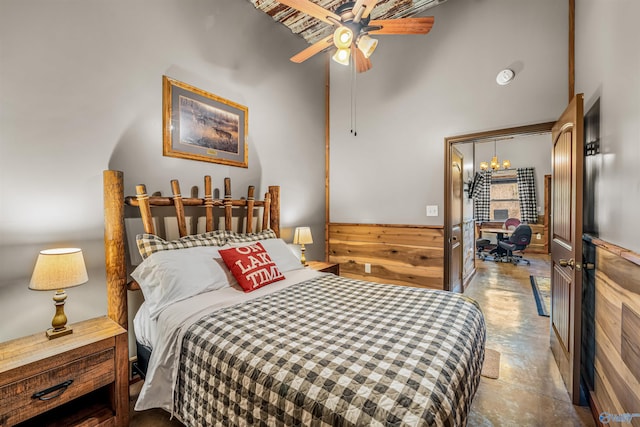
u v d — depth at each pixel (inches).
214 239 92.2
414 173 134.6
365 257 149.4
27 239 64.4
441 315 60.2
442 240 127.4
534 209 284.0
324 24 132.8
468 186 192.4
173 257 75.7
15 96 62.8
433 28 128.5
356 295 74.9
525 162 288.5
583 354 77.4
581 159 67.8
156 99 87.1
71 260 58.6
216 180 104.2
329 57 162.2
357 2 68.5
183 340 56.7
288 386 39.6
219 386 47.6
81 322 65.5
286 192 135.5
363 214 150.6
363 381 37.7
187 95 94.7
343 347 46.4
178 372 56.2
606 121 65.2
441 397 35.6
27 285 64.4
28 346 54.3
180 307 65.5
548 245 272.1
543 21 104.7
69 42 70.1
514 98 110.1
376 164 146.0
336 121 159.5
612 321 57.5
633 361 47.8
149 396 59.1
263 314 61.1
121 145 79.4
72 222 70.6
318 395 37.1
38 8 65.6
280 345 47.6
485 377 80.1
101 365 57.7
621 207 55.6
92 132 74.0
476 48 118.3
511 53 110.7
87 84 73.1
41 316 66.4
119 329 62.2
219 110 104.9
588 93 80.0
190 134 95.7
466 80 120.5
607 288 60.7
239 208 112.1
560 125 86.7
